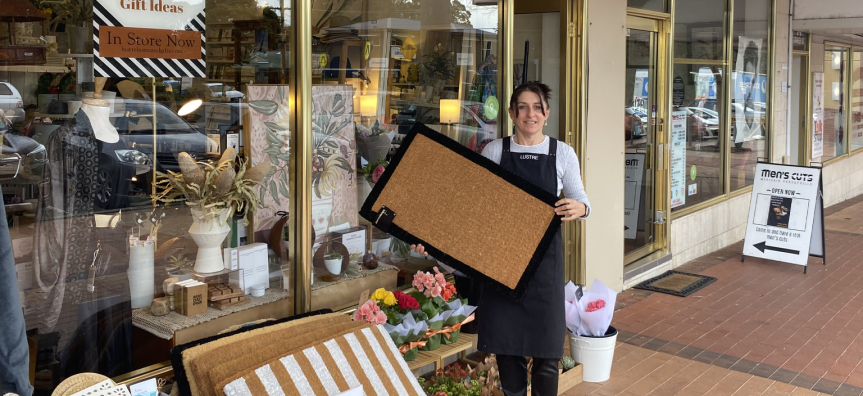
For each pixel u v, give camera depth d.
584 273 6.20
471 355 4.86
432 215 3.54
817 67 12.36
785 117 10.89
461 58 4.76
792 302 6.69
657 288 7.04
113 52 3.06
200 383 2.76
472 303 4.46
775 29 10.27
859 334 5.78
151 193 3.20
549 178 3.57
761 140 10.31
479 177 3.52
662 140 7.69
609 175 6.41
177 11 3.25
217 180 3.40
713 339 5.60
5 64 2.78
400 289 4.39
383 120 4.26
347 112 4.00
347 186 4.04
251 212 3.56
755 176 8.34
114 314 3.11
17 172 2.82
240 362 2.77
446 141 3.59
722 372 4.91
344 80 3.97
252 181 3.55
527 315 3.54
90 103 3.00
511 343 3.56
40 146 2.88
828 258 8.63
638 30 7.22
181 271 3.32
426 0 4.45
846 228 10.82
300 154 3.74
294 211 3.76
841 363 5.13
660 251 7.82
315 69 3.78
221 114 3.43
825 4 10.37
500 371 3.74
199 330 3.38
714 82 8.78
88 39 2.99
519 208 3.46
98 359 3.07
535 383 3.67
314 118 3.81
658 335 5.66
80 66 2.97
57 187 2.92
